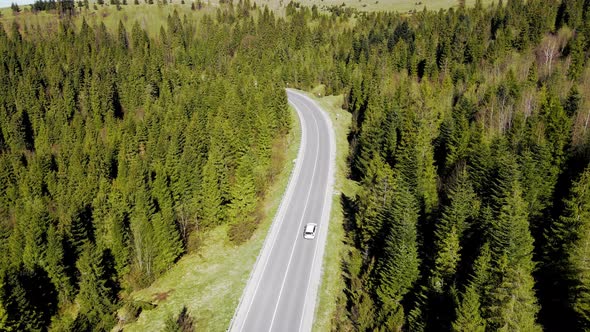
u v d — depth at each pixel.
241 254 60.78
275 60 184.75
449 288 39.88
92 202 83.81
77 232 65.25
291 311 48.50
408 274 43.88
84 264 53.56
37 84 157.12
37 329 51.53
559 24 144.38
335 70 157.88
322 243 61.50
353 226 64.38
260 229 66.25
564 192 60.81
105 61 185.50
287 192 77.19
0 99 140.38
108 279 56.94
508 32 139.75
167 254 58.28
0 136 133.75
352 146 92.00
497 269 37.00
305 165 88.56
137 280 56.59
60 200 90.81
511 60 129.25
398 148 76.88
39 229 59.50
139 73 159.38
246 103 116.38
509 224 43.28
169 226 59.09
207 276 57.06
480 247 42.53
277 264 57.09
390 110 88.50
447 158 74.50
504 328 32.25
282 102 107.19
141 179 77.88
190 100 132.38
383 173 57.84
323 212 70.25
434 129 85.94
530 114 86.81
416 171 61.16
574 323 39.75
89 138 114.69
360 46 172.38
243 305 49.69
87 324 51.34
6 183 99.50
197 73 178.50
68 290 58.09
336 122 115.44
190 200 73.38
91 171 95.75
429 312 39.41
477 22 172.38
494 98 94.12
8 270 51.44
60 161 108.31
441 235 48.56
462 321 32.84
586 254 40.81
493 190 56.97
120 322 50.91
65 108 143.62
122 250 59.69
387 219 53.25
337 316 47.22
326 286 52.66
